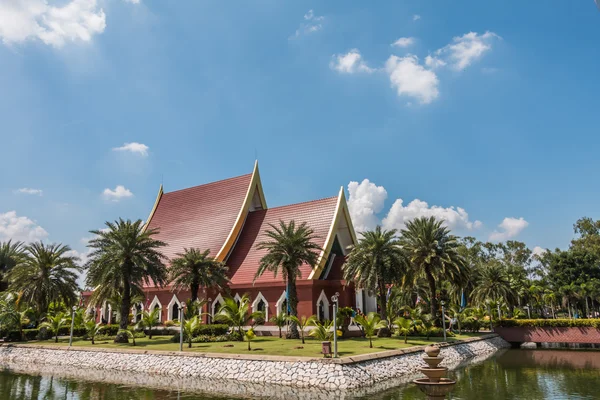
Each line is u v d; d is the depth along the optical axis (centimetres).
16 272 4106
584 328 4753
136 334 4175
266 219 5153
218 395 2077
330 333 3312
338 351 2658
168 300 4831
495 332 5109
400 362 2681
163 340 3716
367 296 4725
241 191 5503
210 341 3497
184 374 2659
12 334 4200
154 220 6128
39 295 4056
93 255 3591
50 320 4116
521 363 3306
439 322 4356
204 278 4003
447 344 3519
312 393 2083
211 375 2559
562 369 2966
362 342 3291
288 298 3600
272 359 2445
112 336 4216
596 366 3127
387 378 2438
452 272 4153
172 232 5722
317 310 4131
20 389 2347
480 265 7562
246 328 4291
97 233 3553
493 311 5672
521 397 2033
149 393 2166
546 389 2228
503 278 5872
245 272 4675
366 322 2931
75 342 3803
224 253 4881
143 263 3472
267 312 4312
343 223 4850
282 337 3731
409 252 4159
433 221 4209
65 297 4225
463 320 4778
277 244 3578
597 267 8044
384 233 3791
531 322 4975
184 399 1998
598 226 9325
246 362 2514
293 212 4994
